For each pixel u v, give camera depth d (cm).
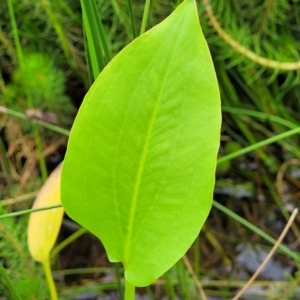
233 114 80
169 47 34
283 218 82
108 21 72
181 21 34
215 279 77
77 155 36
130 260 39
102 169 37
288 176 84
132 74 35
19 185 74
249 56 64
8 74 79
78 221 38
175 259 38
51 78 65
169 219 38
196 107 35
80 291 71
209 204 37
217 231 82
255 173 84
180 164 36
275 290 72
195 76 35
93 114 36
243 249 80
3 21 73
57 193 49
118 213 38
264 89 77
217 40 68
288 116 79
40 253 50
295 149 80
